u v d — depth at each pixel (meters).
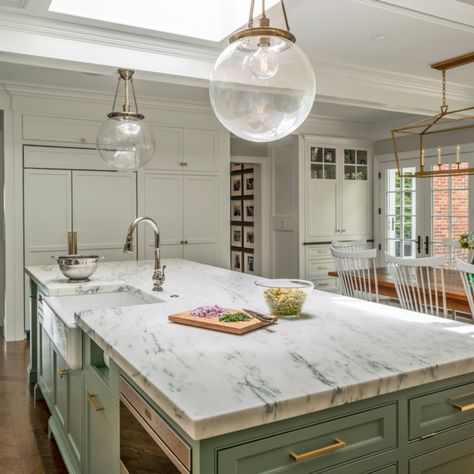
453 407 1.34
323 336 1.60
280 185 6.74
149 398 1.25
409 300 3.31
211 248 5.76
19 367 4.06
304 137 6.34
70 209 5.00
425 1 2.92
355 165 6.85
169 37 3.25
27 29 2.93
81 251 5.07
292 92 1.50
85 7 2.93
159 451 1.18
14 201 4.77
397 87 4.53
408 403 1.26
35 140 4.82
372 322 1.79
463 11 3.07
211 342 1.53
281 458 1.07
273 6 2.86
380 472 1.20
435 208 6.12
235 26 3.18
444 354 1.38
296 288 1.85
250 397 1.07
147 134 3.15
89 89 4.84
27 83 4.61
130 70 3.25
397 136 6.61
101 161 5.13
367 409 1.19
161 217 5.46
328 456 1.13
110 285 2.87
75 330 1.97
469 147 5.71
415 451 1.27
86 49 3.10
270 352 1.41
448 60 3.93
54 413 2.61
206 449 0.99
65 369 2.29
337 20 3.10
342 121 6.62
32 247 4.86
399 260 3.26
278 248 6.84
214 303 2.21
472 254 3.73
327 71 4.06
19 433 2.87
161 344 1.51
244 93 1.49
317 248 6.53
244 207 7.53
